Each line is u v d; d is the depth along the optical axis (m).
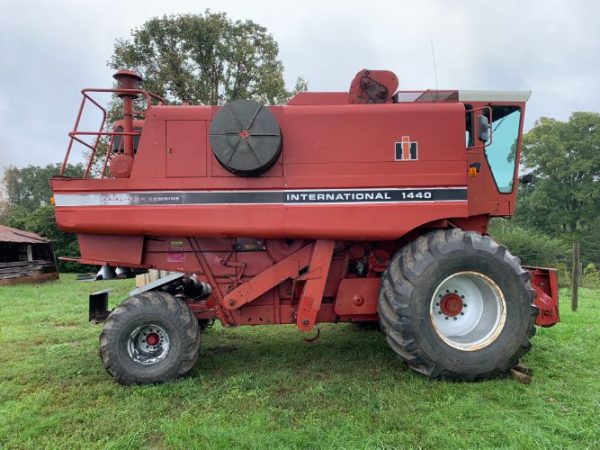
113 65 17.45
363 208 4.20
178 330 4.16
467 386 3.94
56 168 68.25
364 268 4.81
